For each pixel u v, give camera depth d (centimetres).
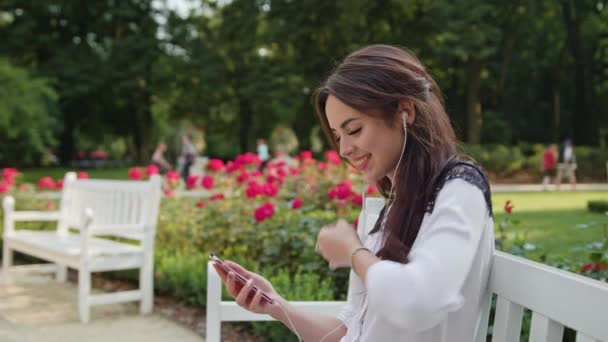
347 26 2136
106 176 2098
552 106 2742
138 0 2792
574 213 925
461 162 124
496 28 1939
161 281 477
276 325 330
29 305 474
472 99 2242
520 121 2902
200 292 423
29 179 1891
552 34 2648
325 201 545
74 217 568
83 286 424
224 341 361
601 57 2709
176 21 2745
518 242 333
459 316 124
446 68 2234
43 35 2650
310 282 373
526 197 1321
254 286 163
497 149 2142
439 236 111
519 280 125
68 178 591
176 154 3694
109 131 3303
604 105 2870
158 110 3500
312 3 2078
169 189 629
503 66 2366
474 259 124
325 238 129
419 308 103
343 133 131
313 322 165
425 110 127
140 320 429
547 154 1712
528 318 253
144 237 451
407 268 107
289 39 2252
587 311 103
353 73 128
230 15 2530
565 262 296
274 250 435
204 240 525
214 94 2827
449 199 116
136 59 2672
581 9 2411
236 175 567
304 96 2473
